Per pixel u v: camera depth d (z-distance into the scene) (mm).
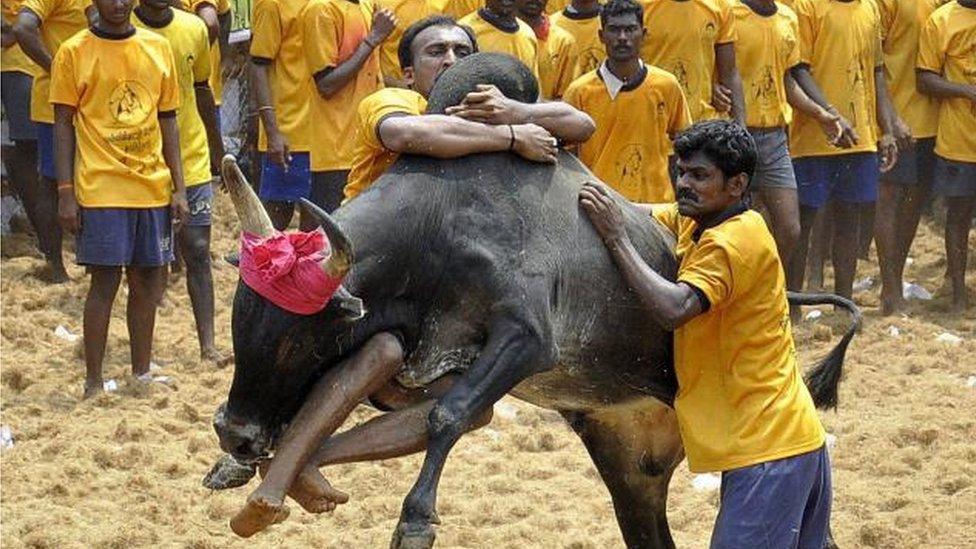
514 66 7242
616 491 8094
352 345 6703
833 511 9680
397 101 7164
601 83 11258
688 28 12430
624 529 8219
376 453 6633
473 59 7219
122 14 11484
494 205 6902
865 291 14883
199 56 12656
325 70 12609
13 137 14383
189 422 11203
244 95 16031
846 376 12359
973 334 13711
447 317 6855
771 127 13070
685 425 7113
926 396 11898
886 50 14477
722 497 7113
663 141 11375
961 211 14297
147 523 9438
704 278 6867
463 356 6871
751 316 7000
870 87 13898
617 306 7105
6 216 15555
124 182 11453
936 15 14289
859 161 13781
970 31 14148
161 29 12352
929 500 9812
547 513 9680
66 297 13875
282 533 9414
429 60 7637
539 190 7023
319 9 12586
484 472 10414
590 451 8016
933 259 16094
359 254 6703
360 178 7301
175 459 10406
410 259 6801
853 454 10656
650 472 7988
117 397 11594
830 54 13734
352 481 10164
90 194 11398
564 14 12656
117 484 10000
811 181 13734
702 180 7004
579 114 7219
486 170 6977
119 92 11453
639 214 7379
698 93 12547
